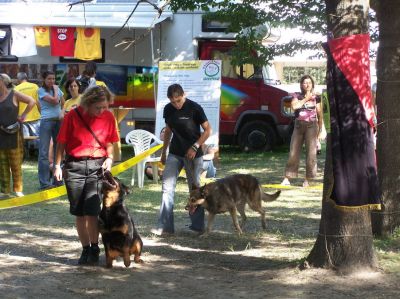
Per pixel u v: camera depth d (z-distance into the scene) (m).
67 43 15.01
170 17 15.60
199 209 7.92
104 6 15.04
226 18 13.02
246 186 8.08
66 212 9.45
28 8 15.19
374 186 5.55
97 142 6.31
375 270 5.74
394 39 6.92
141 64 15.91
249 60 13.44
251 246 7.32
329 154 5.71
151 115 16.08
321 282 5.52
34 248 7.24
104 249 6.65
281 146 17.92
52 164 11.23
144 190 11.19
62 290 5.59
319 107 11.36
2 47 15.12
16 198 9.55
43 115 10.88
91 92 6.28
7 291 5.51
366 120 5.48
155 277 5.99
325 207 5.80
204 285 5.70
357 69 5.45
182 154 7.68
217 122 12.69
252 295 5.31
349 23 5.46
